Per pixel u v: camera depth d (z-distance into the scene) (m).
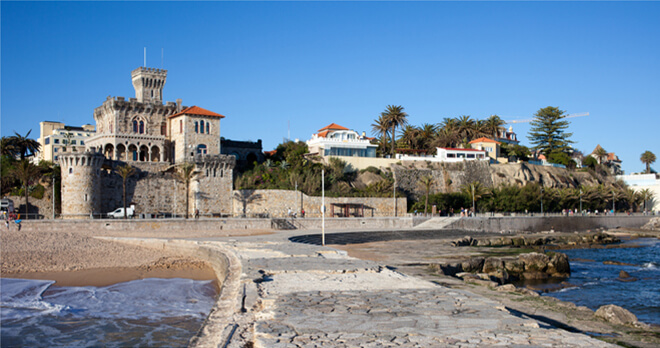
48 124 158.88
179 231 69.44
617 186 160.38
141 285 36.41
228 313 17.31
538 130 172.00
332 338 13.16
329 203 93.31
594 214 124.56
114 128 94.00
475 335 13.48
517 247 70.81
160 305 30.08
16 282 37.28
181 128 94.38
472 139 153.50
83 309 28.97
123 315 27.59
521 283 40.53
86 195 79.38
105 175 84.19
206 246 46.38
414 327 14.34
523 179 129.88
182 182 91.06
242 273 24.70
